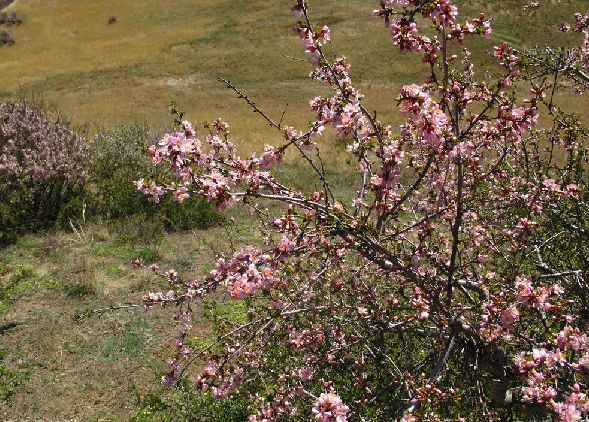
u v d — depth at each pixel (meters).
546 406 2.62
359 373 4.03
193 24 46.34
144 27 46.91
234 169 3.50
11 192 10.38
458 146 3.06
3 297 7.89
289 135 3.45
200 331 7.07
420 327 3.99
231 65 37.69
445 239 4.54
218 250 9.29
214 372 3.67
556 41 32.88
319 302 4.14
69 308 7.68
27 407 5.98
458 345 3.69
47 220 10.52
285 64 36.97
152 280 8.42
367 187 3.25
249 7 48.34
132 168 12.16
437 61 3.16
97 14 50.78
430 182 4.30
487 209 4.56
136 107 31.12
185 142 3.10
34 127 11.72
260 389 4.31
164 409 5.47
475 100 3.41
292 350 4.25
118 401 6.05
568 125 4.45
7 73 39.41
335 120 3.12
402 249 4.20
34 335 7.09
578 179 4.48
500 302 3.11
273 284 3.28
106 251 9.48
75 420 5.80
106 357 6.71
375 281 4.44
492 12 37.06
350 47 37.03
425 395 2.94
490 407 3.76
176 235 10.42
